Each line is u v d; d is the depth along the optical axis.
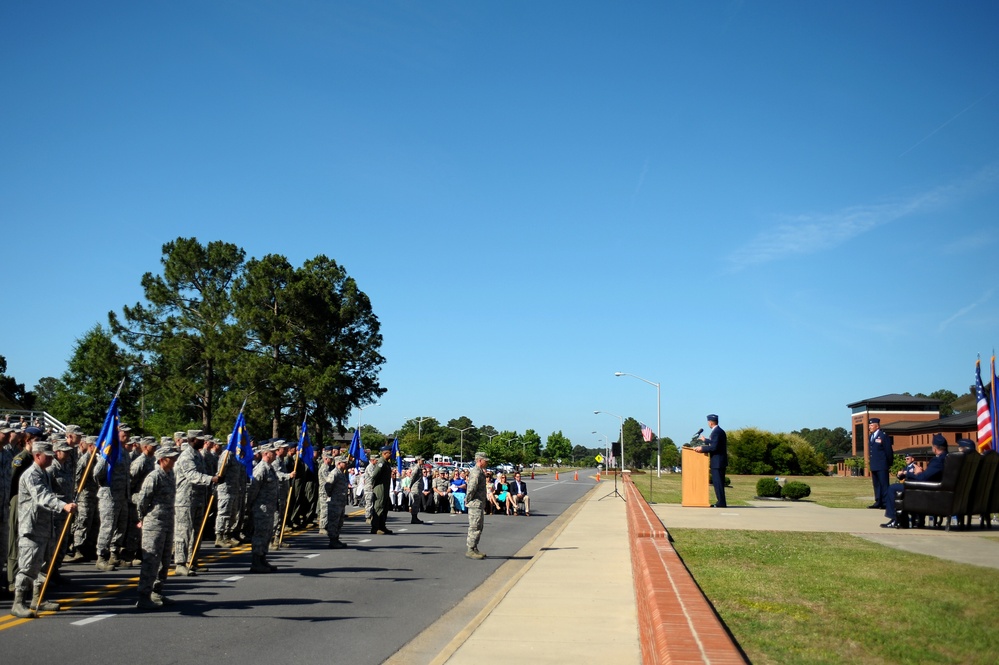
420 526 23.27
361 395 60.81
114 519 13.62
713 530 15.48
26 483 9.60
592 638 8.59
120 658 7.68
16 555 11.70
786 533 14.93
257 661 7.69
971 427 64.25
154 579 10.20
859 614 7.77
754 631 7.12
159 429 61.81
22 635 8.60
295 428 58.41
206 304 54.84
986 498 15.62
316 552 16.44
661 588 7.08
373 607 10.52
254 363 50.31
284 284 55.19
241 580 12.58
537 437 173.88
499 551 17.06
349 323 59.97
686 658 4.62
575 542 18.67
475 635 8.73
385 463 21.08
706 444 22.77
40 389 116.38
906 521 16.08
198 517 13.36
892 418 90.44
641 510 19.02
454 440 171.12
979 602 8.29
